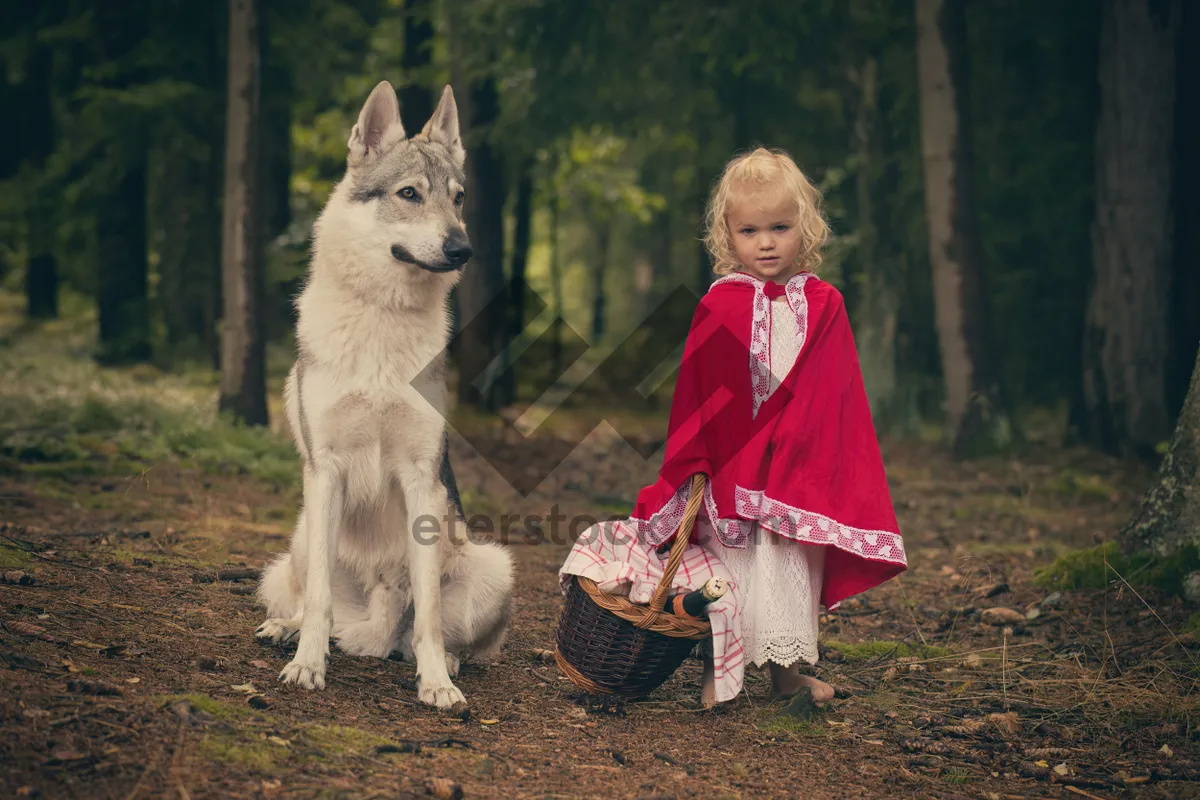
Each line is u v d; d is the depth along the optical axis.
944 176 10.77
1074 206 12.66
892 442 11.78
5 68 15.20
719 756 3.07
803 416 3.27
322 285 3.63
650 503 3.35
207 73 12.64
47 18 14.06
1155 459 10.43
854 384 3.39
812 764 3.06
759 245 3.36
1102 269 10.97
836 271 12.73
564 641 3.36
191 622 3.77
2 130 16.77
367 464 3.62
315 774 2.56
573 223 27.78
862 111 12.71
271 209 13.84
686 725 3.34
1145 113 10.65
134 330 14.90
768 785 2.87
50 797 2.26
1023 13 12.12
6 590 3.71
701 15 11.24
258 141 9.74
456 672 3.71
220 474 7.52
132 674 3.06
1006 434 10.62
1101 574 4.95
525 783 2.71
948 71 10.68
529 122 12.44
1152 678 3.80
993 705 3.68
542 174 15.00
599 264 28.02
